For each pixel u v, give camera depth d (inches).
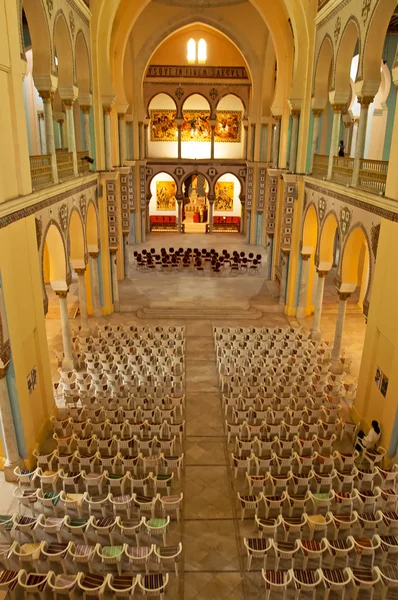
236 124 1571.1
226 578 372.5
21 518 393.1
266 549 362.9
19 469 449.7
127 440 495.5
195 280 1127.0
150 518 422.9
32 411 513.0
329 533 409.1
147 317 917.8
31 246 501.0
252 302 983.6
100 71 804.0
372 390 542.0
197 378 679.1
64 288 647.8
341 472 471.5
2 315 437.4
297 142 859.4
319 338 805.9
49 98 570.3
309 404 580.1
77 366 703.1
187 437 546.6
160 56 1423.5
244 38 1284.4
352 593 358.6
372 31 540.7
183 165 1510.8
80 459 460.4
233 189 1680.6
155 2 1235.2
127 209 1093.1
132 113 1321.4
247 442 492.4
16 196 463.2
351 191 597.0
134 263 1266.0
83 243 748.0
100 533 388.5
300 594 358.6
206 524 422.9
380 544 370.9
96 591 330.3
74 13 673.0
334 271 1256.8
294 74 816.9
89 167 827.4
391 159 488.4
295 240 898.7
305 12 768.9
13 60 443.8
